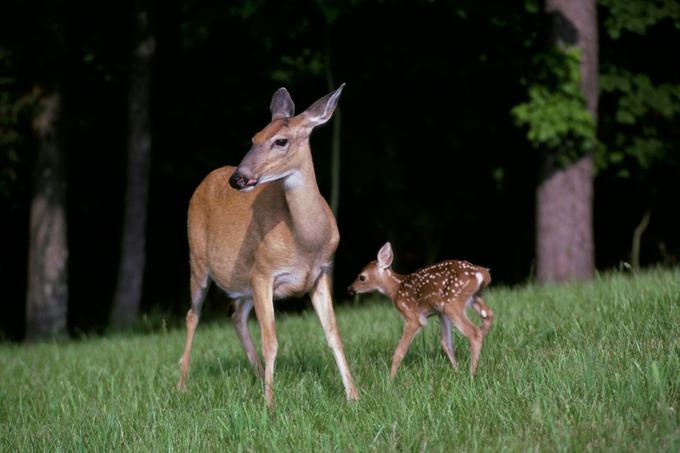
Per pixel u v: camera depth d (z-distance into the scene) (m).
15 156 17.52
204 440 6.09
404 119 18.42
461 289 7.34
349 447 5.49
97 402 7.84
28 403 8.34
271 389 6.93
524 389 6.02
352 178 18.12
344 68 17.50
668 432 4.96
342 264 21.25
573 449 4.92
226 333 12.42
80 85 18.17
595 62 16.48
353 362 8.12
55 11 16.64
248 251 7.52
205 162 17.88
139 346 11.94
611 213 22.80
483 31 16.84
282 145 6.75
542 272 16.44
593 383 5.86
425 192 19.86
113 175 19.52
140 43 16.64
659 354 6.40
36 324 17.02
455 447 5.23
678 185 20.69
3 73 17.08
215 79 17.69
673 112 18.39
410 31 17.17
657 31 18.67
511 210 20.97
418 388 6.46
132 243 16.88
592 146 16.16
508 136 18.92
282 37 17.17
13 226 20.75
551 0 16.41
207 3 15.58
